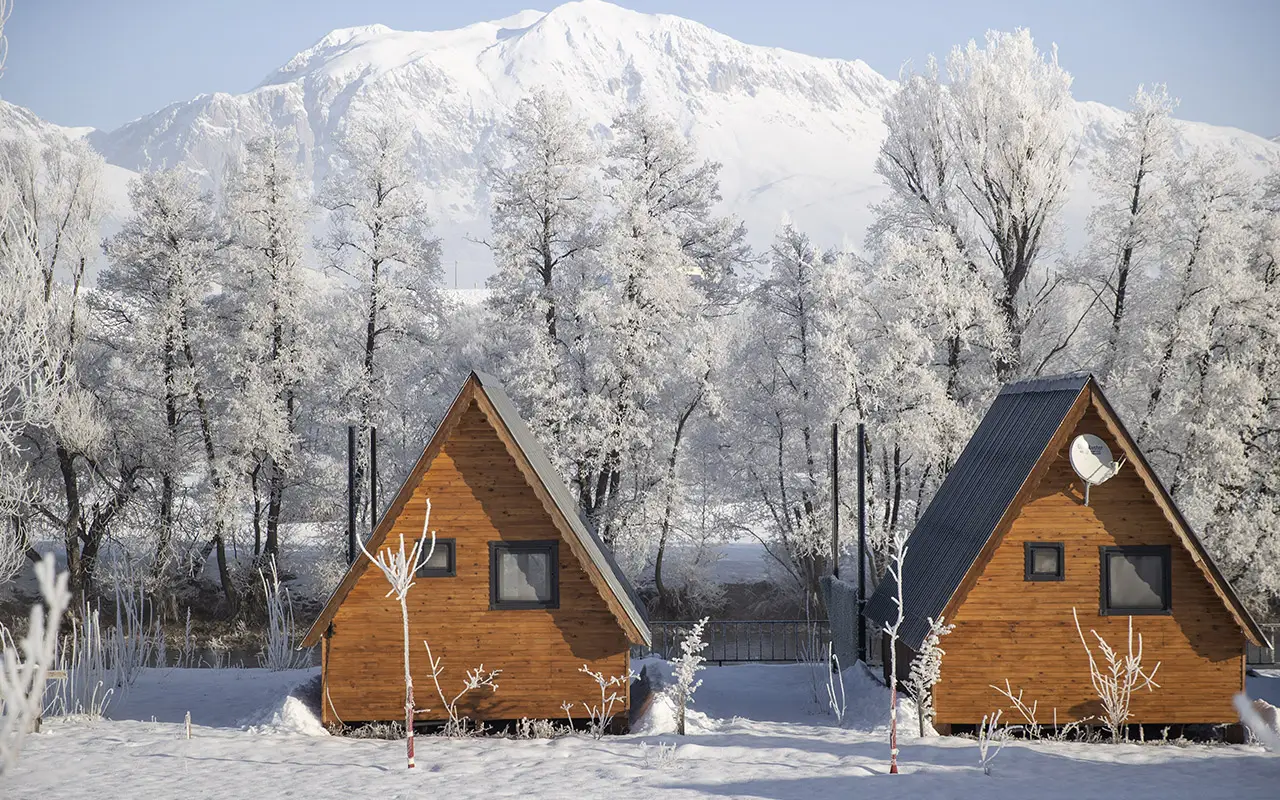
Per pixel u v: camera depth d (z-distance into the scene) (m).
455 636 18.06
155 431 42.41
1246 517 34.19
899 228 41.09
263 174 41.88
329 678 17.95
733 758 15.73
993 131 37.72
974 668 18.23
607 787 13.98
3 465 30.12
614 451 40.53
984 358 39.28
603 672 18.14
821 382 39.75
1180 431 35.22
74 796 13.46
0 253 25.17
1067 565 18.30
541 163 41.88
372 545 17.92
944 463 37.16
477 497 18.17
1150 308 37.53
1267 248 35.81
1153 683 18.17
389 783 14.18
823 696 23.14
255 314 41.78
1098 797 13.64
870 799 13.50
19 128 37.78
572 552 18.17
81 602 40.50
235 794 13.59
